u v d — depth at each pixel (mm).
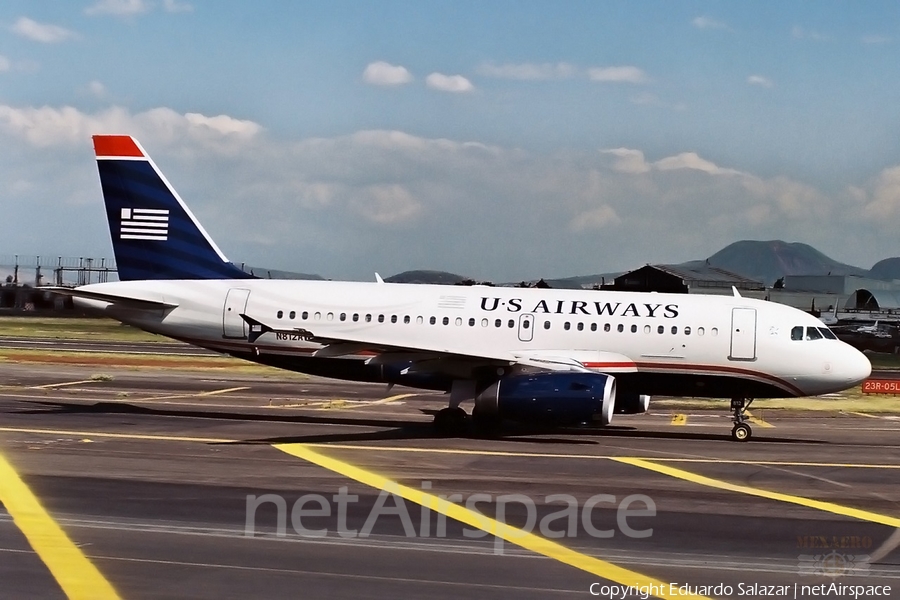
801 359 37594
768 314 38344
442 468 28984
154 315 41969
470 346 39438
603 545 19984
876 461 32938
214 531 20297
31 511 21781
